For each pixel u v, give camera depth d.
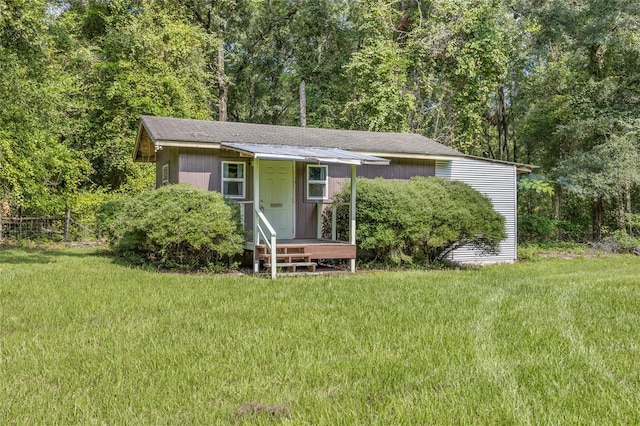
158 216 10.19
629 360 4.37
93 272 9.86
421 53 21.27
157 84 19.75
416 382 3.72
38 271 9.92
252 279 9.25
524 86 22.20
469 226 11.93
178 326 5.39
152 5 21.23
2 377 3.76
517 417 3.09
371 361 4.19
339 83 25.45
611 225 22.39
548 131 21.53
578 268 12.80
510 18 21.50
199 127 12.85
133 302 6.69
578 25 18.19
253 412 3.18
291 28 27.23
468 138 22.11
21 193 13.14
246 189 12.33
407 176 14.05
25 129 12.49
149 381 3.68
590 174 17.66
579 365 4.18
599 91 18.31
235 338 4.89
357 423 3.00
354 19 24.20
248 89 29.44
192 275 9.93
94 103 19.58
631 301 7.21
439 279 9.57
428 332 5.21
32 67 12.50
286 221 12.71
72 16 19.78
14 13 11.21
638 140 17.38
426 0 22.47
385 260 12.09
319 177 13.09
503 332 5.25
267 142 12.31
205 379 3.74
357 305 6.67
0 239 16.19
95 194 18.48
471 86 21.48
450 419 3.05
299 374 3.87
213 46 23.83
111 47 19.95
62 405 3.25
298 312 6.18
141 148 15.50
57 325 5.43
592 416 3.14
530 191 25.39
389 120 21.22
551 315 6.17
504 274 10.98
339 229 12.59
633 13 16.80
